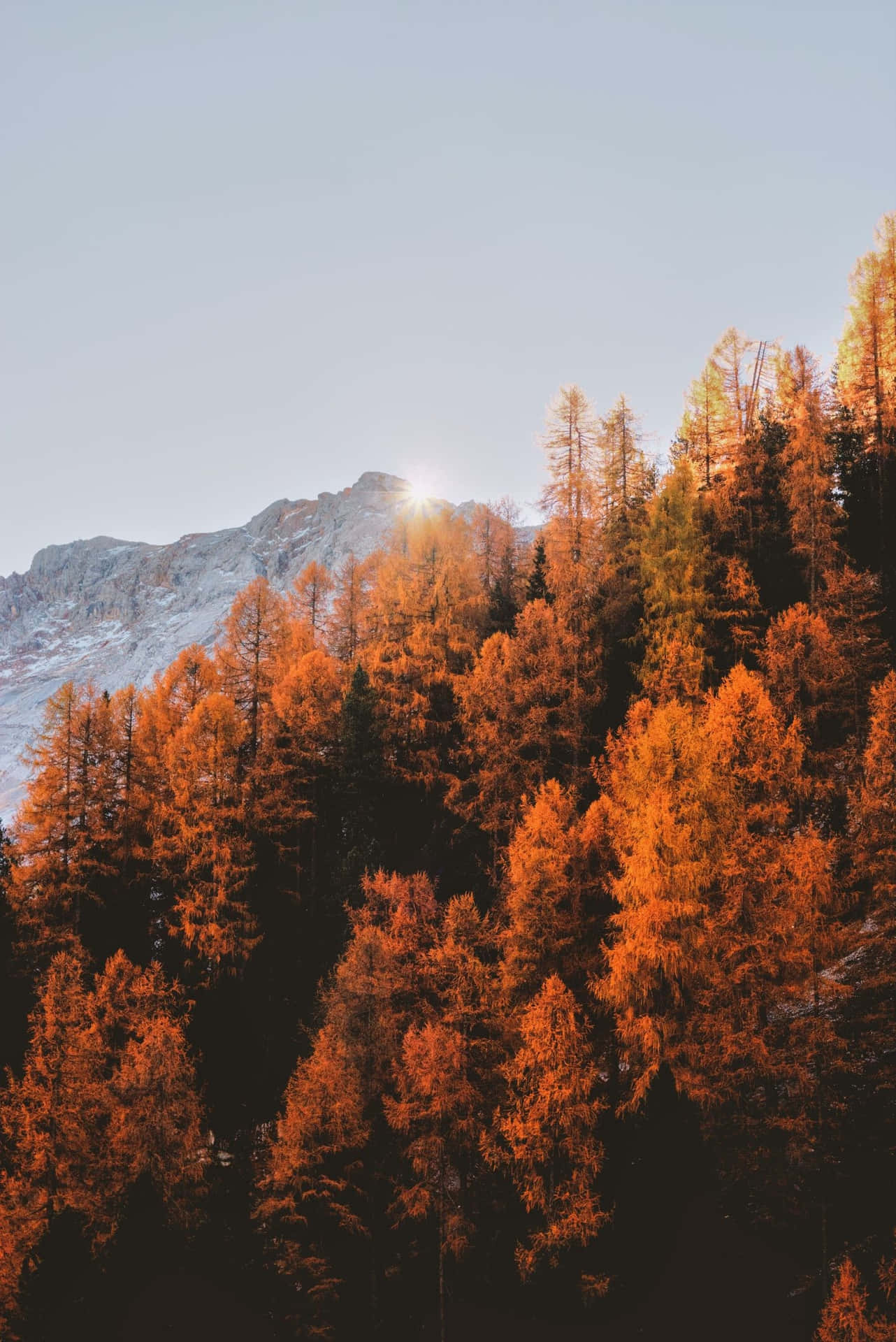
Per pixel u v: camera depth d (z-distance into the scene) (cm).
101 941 3900
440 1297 2572
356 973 2847
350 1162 2819
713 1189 2544
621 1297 2386
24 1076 3309
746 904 2353
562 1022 2420
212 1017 3656
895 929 2280
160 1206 2856
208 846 3731
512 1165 2525
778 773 2552
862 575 3622
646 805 2517
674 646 3378
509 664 3703
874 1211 2200
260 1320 2747
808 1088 2230
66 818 3862
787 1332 2119
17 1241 2556
